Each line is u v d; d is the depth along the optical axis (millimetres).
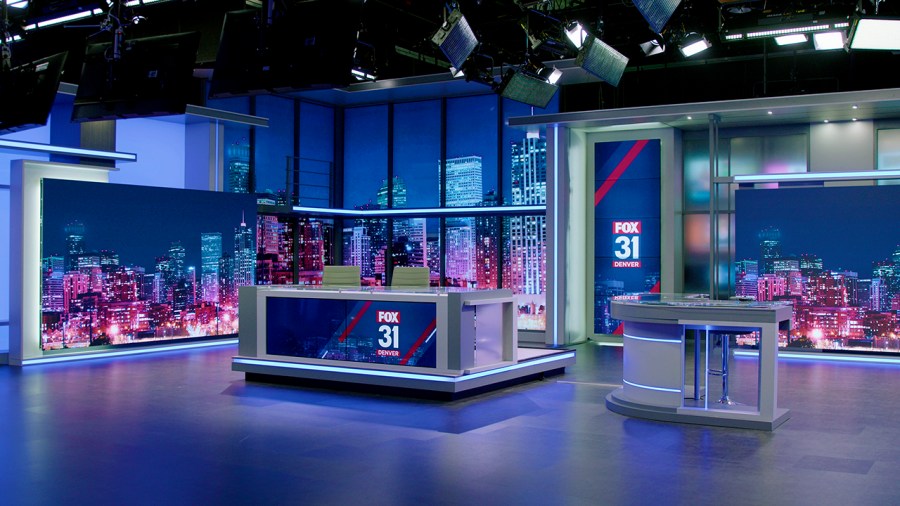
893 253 10922
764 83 12180
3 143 10812
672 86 13680
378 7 11211
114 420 7070
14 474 5328
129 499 4793
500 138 14203
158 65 8609
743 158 12648
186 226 12484
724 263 12773
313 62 7477
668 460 5715
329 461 5672
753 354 11609
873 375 9742
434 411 7516
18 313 10633
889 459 5766
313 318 9031
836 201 11227
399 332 8445
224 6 9703
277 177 14672
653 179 12773
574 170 12930
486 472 5379
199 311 12672
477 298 8328
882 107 10633
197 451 5953
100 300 11453
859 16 8117
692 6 10062
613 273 13117
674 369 7156
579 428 6777
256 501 4758
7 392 8492
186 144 13625
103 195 11484
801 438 6426
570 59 12359
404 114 15188
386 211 15156
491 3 10688
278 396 8320
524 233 14133
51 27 11328
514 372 8891
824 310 11297
